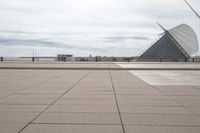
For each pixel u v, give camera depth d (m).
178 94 10.70
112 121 6.29
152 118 6.62
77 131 5.47
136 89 12.20
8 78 17.47
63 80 16.27
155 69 29.41
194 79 17.53
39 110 7.46
